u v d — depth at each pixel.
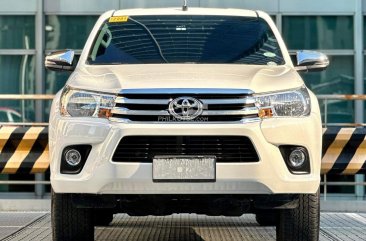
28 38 11.88
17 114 11.73
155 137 4.98
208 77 5.25
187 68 5.60
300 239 5.51
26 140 8.74
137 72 5.45
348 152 8.67
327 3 11.85
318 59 6.21
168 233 7.50
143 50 6.18
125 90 5.09
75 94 5.23
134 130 4.96
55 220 5.55
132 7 11.81
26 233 7.36
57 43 11.87
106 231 7.63
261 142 4.98
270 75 5.46
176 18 6.64
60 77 11.83
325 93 11.76
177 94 5.05
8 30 11.89
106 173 4.97
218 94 5.06
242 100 5.06
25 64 11.88
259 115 5.07
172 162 4.95
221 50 6.20
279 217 5.70
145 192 4.98
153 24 6.54
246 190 5.01
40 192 11.72
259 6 11.84
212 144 5.00
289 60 6.18
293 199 5.18
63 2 11.88
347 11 11.84
